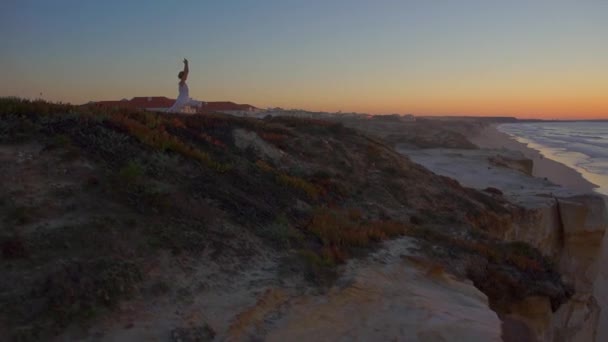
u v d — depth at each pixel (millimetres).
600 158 76000
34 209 7906
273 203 11773
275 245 9805
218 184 11109
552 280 12867
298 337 7293
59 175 8992
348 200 15062
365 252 10852
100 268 7109
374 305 8602
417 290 9570
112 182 9211
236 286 8086
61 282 6641
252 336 7066
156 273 7602
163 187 9648
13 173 8609
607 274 23922
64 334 6109
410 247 11750
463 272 11359
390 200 16766
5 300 6207
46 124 10609
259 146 16344
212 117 17094
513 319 9758
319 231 11008
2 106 10742
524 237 20344
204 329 6801
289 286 8539
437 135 79938
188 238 8664
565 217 22609
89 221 7965
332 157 18766
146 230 8352
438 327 8109
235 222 9992
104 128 11148
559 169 56812
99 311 6566
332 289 8805
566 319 15867
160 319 6805
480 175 36781
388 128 91688
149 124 13031
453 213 17859
